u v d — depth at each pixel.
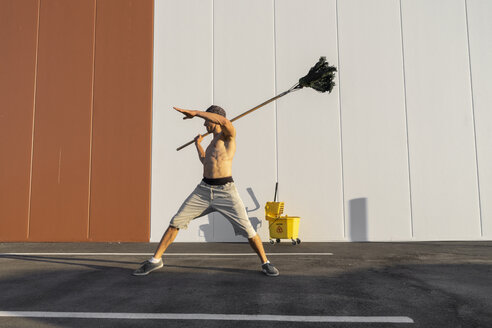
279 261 3.67
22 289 2.56
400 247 4.65
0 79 5.79
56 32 5.85
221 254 4.17
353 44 5.61
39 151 5.64
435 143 5.39
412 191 5.33
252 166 5.49
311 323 1.87
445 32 5.56
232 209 2.91
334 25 5.66
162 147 5.60
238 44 5.72
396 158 5.39
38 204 5.56
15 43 5.84
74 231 5.50
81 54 5.79
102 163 5.60
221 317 1.96
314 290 2.50
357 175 5.39
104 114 5.68
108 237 5.47
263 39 5.70
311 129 5.50
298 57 5.64
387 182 5.36
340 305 2.17
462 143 5.38
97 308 2.12
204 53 5.74
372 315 1.99
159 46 5.78
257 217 5.39
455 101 5.45
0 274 3.08
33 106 5.73
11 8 5.91
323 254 4.12
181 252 4.35
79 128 5.66
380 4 5.65
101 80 5.73
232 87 5.66
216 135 3.04
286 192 5.42
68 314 2.02
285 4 5.74
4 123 5.71
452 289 2.52
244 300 2.27
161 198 5.52
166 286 2.62
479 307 2.13
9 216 5.55
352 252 4.26
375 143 5.43
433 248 4.54
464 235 5.24
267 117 5.55
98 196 5.54
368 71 5.55
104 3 5.88
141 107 5.68
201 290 2.50
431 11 5.61
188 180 5.54
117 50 5.79
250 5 5.77
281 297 2.33
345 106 5.51
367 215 5.33
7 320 1.93
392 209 5.32
